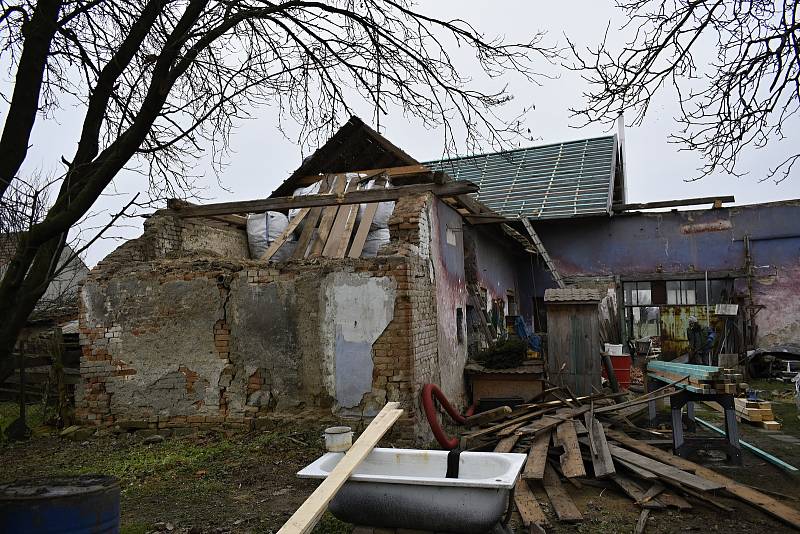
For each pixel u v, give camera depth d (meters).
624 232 16.92
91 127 3.32
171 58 3.27
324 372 7.54
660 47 4.61
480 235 12.86
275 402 7.74
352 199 8.87
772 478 6.32
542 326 17.33
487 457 4.62
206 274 8.05
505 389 10.15
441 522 4.15
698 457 7.05
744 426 9.15
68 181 3.02
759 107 4.45
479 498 4.04
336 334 7.54
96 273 8.45
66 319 11.12
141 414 8.12
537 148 20.39
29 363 8.81
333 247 8.99
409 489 4.18
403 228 7.99
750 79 4.48
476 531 4.09
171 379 8.06
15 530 2.88
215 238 10.31
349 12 4.79
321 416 7.48
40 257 2.99
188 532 4.82
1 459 7.21
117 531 3.24
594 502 5.57
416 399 7.32
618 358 12.90
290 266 7.82
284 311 7.77
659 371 8.62
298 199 9.03
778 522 5.00
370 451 4.56
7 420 9.30
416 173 11.23
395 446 7.09
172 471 6.49
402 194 8.71
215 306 7.99
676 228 16.55
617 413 8.32
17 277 2.78
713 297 16.33
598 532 4.84
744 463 6.93
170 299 8.14
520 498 5.44
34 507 2.90
